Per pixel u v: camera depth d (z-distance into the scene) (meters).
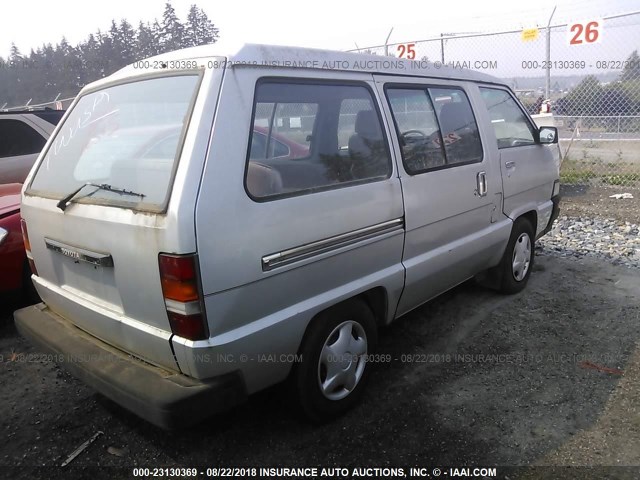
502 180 4.10
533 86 10.43
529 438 2.70
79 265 2.63
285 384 2.69
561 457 2.55
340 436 2.77
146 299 2.27
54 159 2.95
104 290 2.52
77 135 2.89
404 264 3.19
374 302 3.12
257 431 2.83
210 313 2.17
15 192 4.72
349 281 2.83
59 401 3.17
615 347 3.61
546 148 4.93
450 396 3.09
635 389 3.10
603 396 3.04
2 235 3.96
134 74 2.75
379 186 2.94
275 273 2.40
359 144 2.92
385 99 3.13
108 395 2.38
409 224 3.15
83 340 2.70
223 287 2.20
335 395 2.87
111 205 2.35
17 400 3.19
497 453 2.60
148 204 2.20
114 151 2.55
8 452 2.72
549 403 2.99
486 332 3.90
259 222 2.32
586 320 4.04
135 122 2.55
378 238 2.94
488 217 3.98
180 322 2.15
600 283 4.80
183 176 2.12
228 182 2.23
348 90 2.92
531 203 4.63
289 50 2.63
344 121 2.87
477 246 3.85
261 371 2.44
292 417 2.92
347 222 2.74
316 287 2.63
